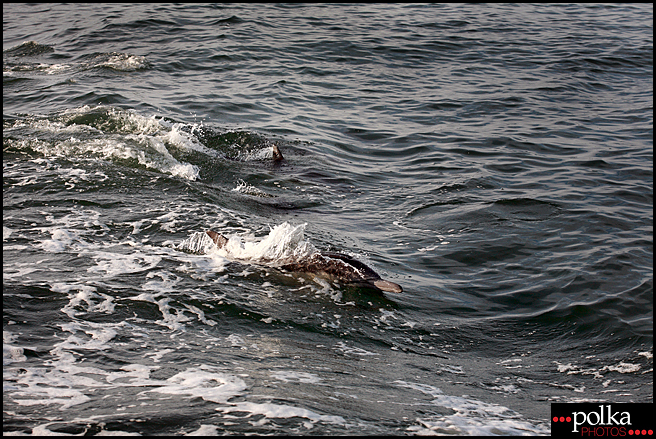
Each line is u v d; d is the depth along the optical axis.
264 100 17.80
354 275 7.92
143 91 17.73
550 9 33.91
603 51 24.80
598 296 8.03
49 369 5.22
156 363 5.57
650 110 17.94
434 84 20.38
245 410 4.65
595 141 15.30
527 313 7.73
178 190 10.96
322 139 15.07
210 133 14.48
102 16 27.25
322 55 23.05
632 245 9.56
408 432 4.61
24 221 9.14
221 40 23.92
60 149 12.35
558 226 10.31
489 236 9.91
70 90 17.25
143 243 8.76
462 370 6.38
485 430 4.84
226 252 8.65
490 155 14.24
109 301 6.91
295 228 8.62
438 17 30.64
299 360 6.08
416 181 12.59
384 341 6.88
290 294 7.72
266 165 13.08
